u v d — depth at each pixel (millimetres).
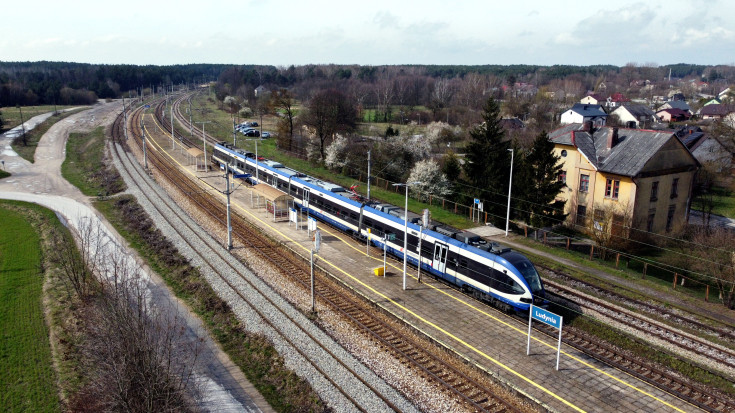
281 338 26656
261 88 168625
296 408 21562
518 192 49156
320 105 75812
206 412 21297
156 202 54156
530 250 41781
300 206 51750
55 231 47469
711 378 23406
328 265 37031
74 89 171375
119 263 37469
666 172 47000
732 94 147625
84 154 86312
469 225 48781
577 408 20922
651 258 42219
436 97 138375
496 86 180875
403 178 64375
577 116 111062
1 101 145375
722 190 68750
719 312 30734
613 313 30453
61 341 27734
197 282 34438
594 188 48562
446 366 23922
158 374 20047
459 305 30625
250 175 59875
